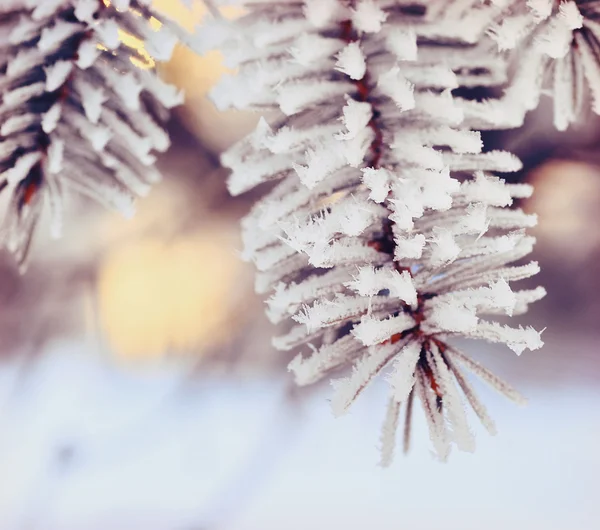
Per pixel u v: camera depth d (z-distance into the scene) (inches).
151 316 15.8
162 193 13.4
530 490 13.1
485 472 13.4
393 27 10.3
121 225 13.4
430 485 13.3
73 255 13.9
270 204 10.2
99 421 15.8
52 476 13.9
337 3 10.2
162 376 17.4
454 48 10.3
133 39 10.5
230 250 14.2
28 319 15.6
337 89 10.2
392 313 10.1
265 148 10.3
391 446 10.2
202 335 15.9
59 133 10.7
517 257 10.3
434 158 10.0
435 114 10.2
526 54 10.5
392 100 10.2
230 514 13.1
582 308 15.6
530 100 10.4
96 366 17.4
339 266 10.2
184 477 13.8
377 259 10.1
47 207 11.3
